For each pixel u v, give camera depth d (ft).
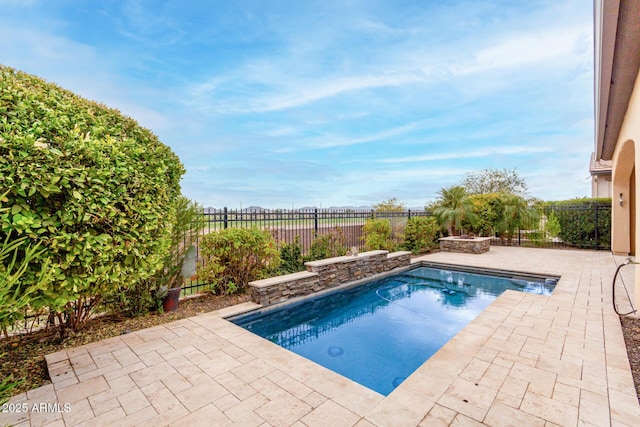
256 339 14.19
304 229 28.53
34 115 10.05
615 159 31.14
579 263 31.48
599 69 15.05
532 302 18.66
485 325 15.11
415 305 21.89
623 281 23.68
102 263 11.19
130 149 12.42
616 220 36.04
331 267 23.76
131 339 14.19
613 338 13.44
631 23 11.78
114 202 11.28
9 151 8.82
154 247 13.44
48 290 9.92
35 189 8.99
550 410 8.84
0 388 7.62
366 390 10.09
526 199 45.39
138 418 8.82
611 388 9.83
